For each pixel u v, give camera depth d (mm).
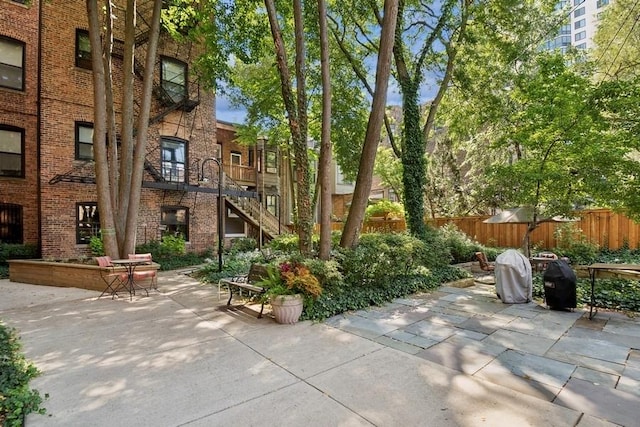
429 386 3186
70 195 11352
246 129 16141
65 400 3004
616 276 5605
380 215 19312
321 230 6996
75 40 11609
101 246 10312
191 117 14125
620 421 2590
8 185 11164
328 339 4531
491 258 11945
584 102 7168
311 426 2574
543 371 3486
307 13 9930
